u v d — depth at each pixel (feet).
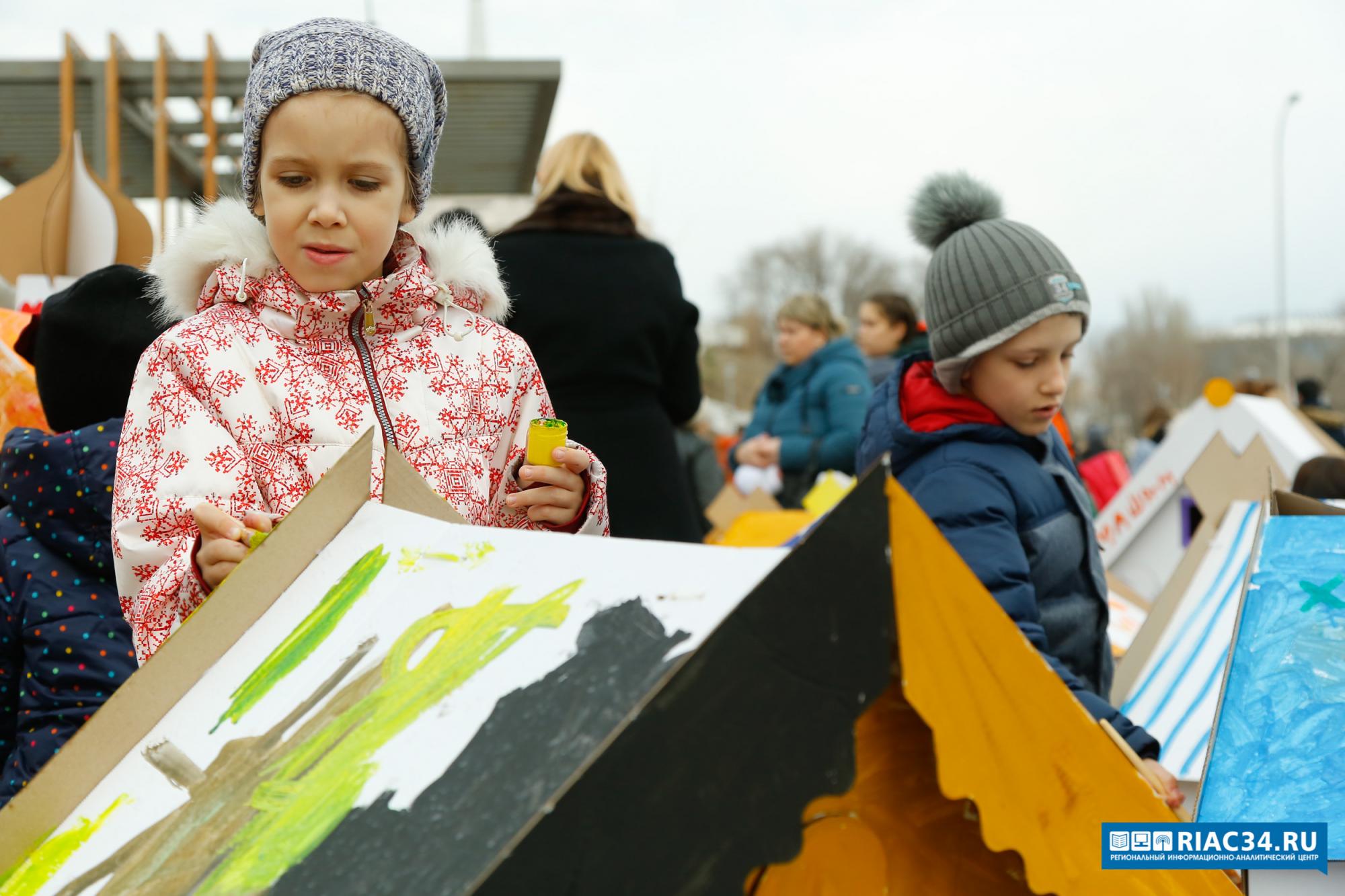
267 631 4.75
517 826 3.16
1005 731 3.68
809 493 18.49
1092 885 3.80
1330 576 5.81
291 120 6.12
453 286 6.81
